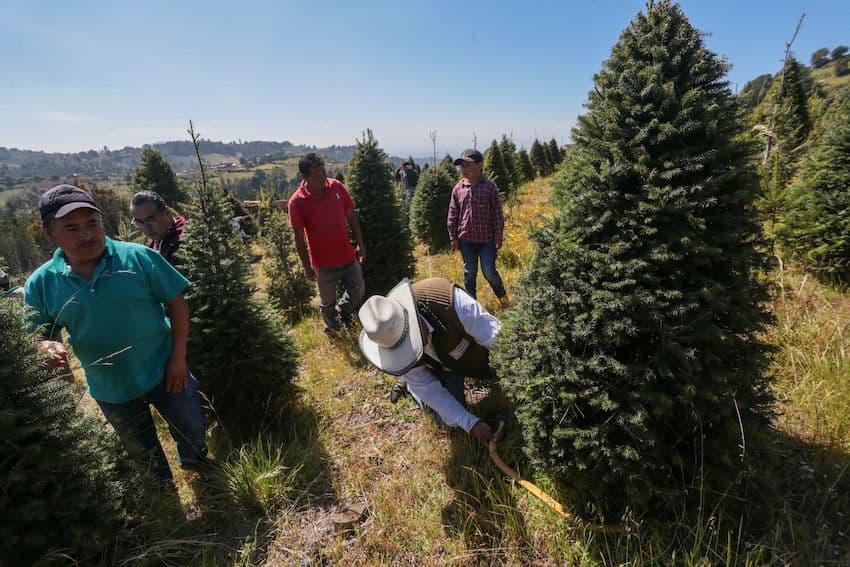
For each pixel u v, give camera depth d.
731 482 2.10
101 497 2.17
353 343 5.15
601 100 2.23
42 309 2.52
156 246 4.02
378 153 6.73
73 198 2.34
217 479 2.98
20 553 1.86
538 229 2.40
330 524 2.64
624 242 2.04
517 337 2.43
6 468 1.89
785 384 3.09
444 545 2.38
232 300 3.42
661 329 1.96
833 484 2.21
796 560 1.97
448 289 2.94
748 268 2.09
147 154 17.25
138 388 2.76
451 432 3.21
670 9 2.14
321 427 3.57
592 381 2.07
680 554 2.09
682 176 2.00
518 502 2.52
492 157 17.81
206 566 2.39
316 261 5.36
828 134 5.14
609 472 2.13
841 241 4.50
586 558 2.16
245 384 3.46
